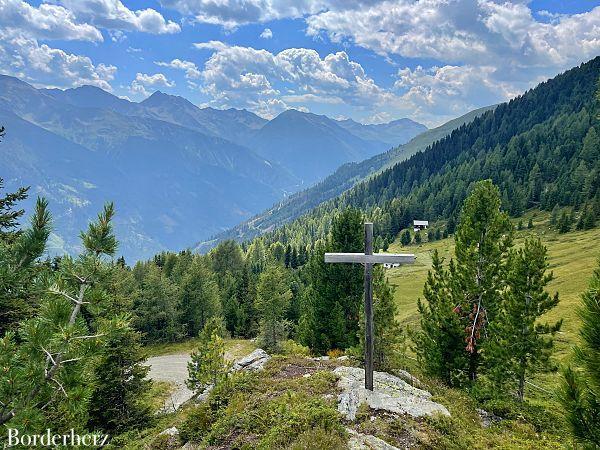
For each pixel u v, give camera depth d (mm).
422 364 23516
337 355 26016
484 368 23109
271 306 49812
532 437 14203
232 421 13062
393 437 11445
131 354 23391
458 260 24109
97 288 6953
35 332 6215
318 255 31672
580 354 6785
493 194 23266
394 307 20750
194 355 34500
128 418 22594
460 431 12695
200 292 74625
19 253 7598
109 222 7324
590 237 97500
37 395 6348
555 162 175875
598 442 6500
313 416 11992
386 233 174250
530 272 21125
